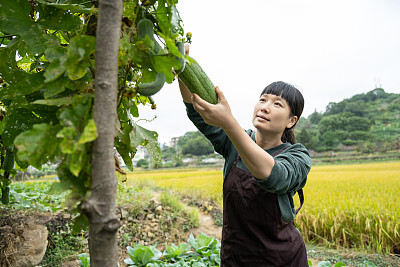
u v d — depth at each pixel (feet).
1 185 7.72
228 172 6.45
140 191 27.09
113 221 2.72
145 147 5.15
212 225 25.03
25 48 4.22
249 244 5.90
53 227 14.87
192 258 13.43
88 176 2.95
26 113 3.93
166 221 21.75
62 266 13.29
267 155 4.58
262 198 5.75
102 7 2.74
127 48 3.21
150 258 12.08
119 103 3.74
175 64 3.38
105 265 2.74
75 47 2.92
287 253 5.90
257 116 6.20
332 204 28.81
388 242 22.04
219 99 4.41
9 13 3.71
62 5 3.76
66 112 2.67
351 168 104.12
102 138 2.69
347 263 17.43
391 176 58.44
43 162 3.21
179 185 50.39
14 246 10.12
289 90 6.26
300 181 5.49
